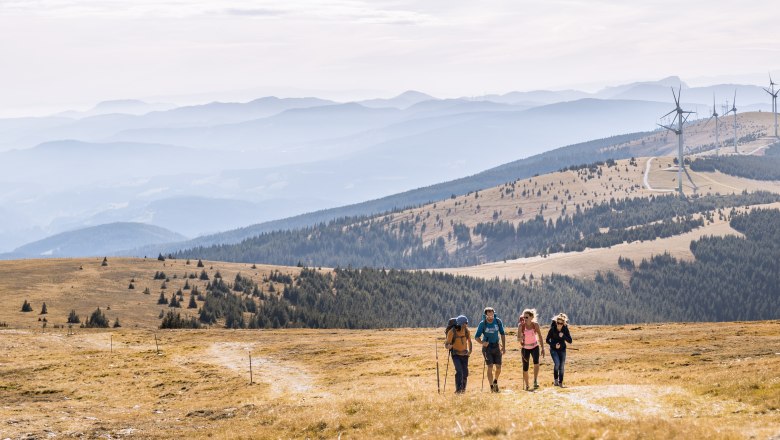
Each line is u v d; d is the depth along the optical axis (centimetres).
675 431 2053
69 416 4075
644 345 5675
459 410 2820
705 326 7206
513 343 6328
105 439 3319
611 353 5247
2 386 5650
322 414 3244
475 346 6044
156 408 4569
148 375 6072
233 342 8294
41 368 6531
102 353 7581
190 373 6081
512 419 2462
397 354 6284
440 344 6819
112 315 18900
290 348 7375
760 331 6100
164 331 10306
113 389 5497
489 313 3191
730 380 3100
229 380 5625
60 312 18500
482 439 2255
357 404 3378
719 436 1991
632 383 3497
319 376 5522
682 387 3084
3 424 3662
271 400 4431
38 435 3412
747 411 2523
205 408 4303
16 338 8806
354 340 7850
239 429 3303
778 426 2155
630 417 2486
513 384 3878
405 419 2828
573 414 2572
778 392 2669
